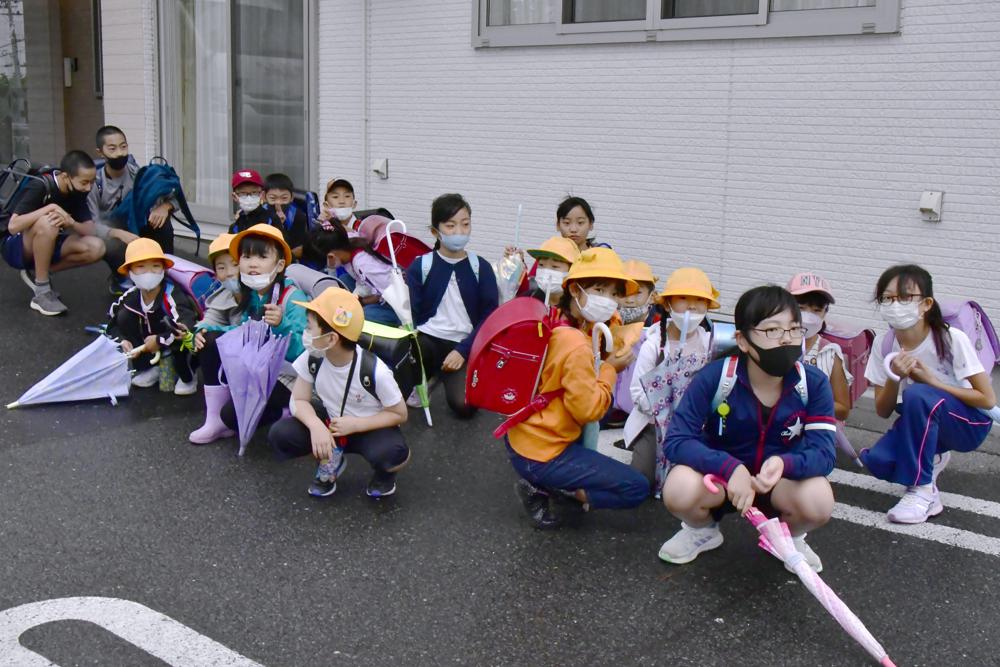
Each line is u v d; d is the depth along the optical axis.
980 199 5.87
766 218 6.68
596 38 7.24
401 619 3.47
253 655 3.23
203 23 10.31
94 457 4.84
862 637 3.26
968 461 5.10
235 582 3.68
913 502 4.36
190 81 10.56
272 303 5.05
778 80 6.50
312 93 9.16
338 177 9.11
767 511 3.87
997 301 5.89
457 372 5.62
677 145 7.01
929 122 5.98
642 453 4.50
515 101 7.80
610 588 3.73
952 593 3.73
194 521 4.18
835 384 4.74
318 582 3.70
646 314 5.30
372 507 4.39
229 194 10.38
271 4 9.61
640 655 3.29
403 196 8.65
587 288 4.14
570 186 7.59
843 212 6.37
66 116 13.73
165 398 5.80
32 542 3.93
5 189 8.45
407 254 6.28
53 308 7.35
